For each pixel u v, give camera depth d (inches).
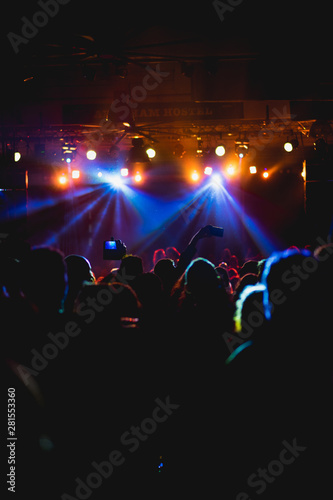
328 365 85.4
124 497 119.3
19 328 106.3
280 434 84.7
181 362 132.5
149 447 127.3
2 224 442.0
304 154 609.0
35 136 506.6
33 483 84.1
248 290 121.1
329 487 83.4
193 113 398.9
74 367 113.9
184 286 163.3
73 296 157.5
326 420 83.2
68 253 674.2
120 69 318.0
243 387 86.7
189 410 115.1
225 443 88.0
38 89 385.7
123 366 117.6
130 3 256.7
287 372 85.0
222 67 317.4
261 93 311.3
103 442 113.8
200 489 100.7
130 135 499.5
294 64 302.0
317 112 371.6
